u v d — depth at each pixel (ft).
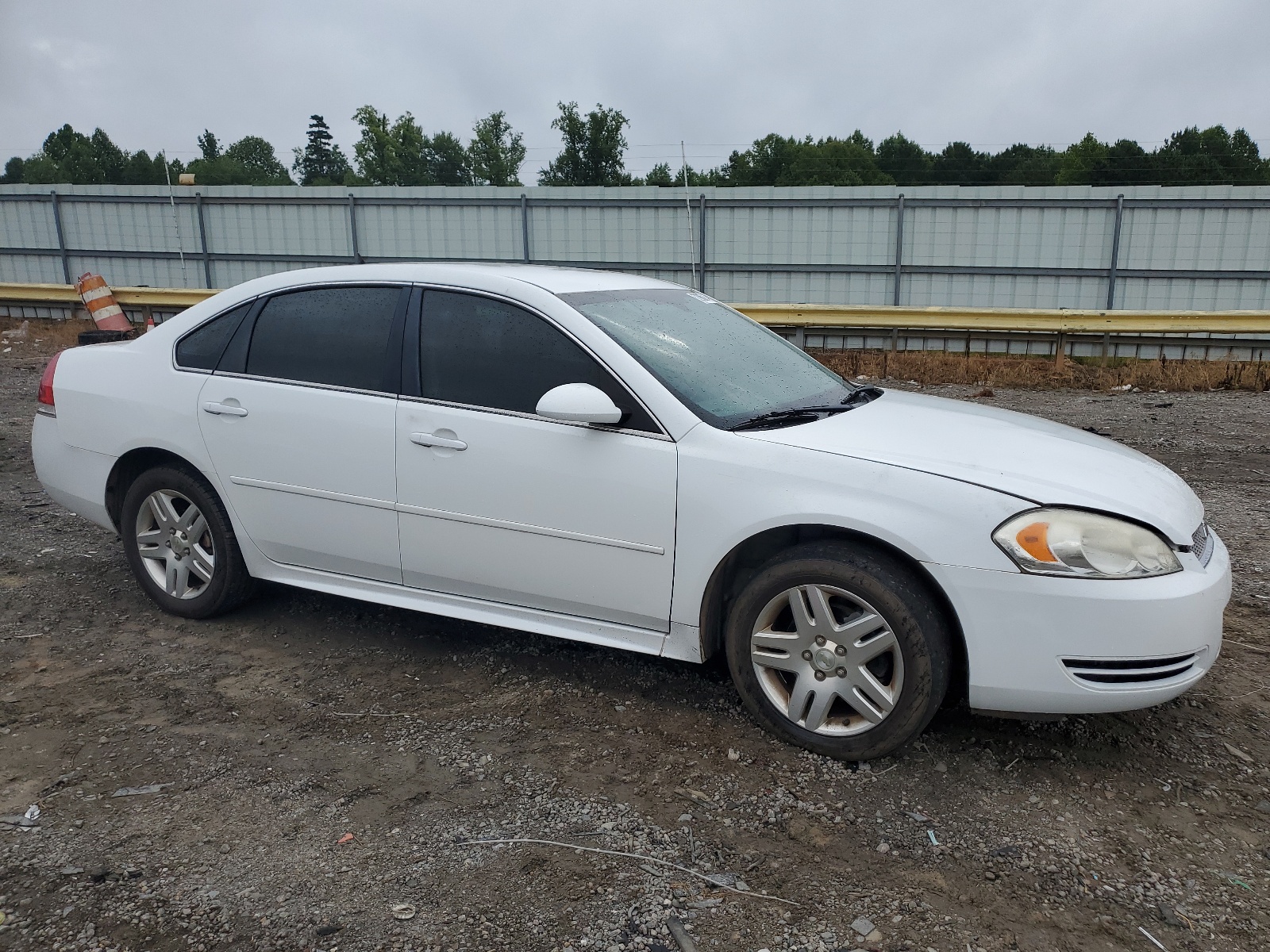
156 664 12.32
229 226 63.52
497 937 7.26
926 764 9.91
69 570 15.88
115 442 13.76
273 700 11.35
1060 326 45.96
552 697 11.43
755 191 55.72
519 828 8.72
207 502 13.26
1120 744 10.36
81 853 8.25
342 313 12.36
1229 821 8.96
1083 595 8.86
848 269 55.77
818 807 9.11
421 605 12.12
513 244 59.93
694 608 10.36
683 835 8.63
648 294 12.94
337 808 9.02
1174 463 25.08
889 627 9.41
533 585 11.23
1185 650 9.07
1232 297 51.49
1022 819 8.96
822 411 11.28
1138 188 50.98
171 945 7.13
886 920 7.52
